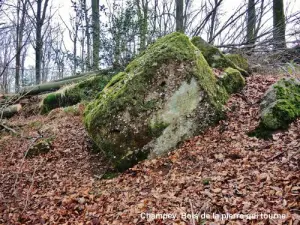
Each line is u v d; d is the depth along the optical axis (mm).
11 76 22359
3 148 8367
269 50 10516
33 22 19109
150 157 6059
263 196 4016
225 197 4238
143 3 15258
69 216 4949
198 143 6043
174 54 6469
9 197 5969
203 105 6426
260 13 12500
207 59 8438
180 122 6250
